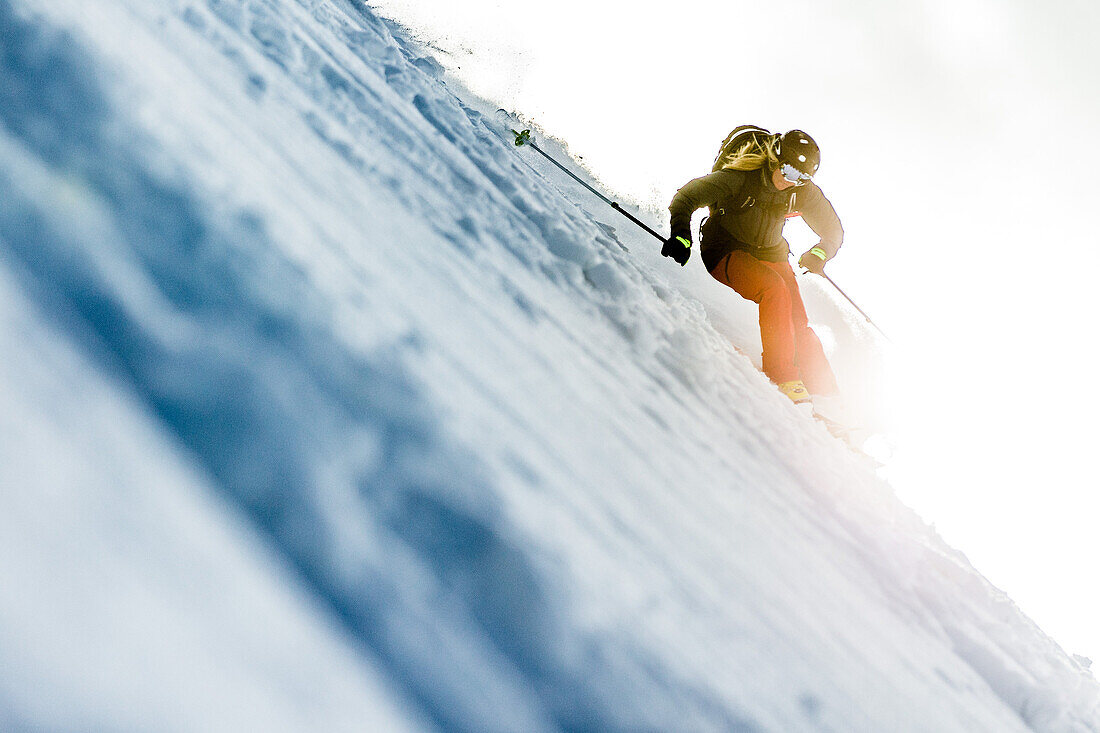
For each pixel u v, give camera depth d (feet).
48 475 1.77
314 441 2.53
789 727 3.25
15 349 2.00
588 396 5.47
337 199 4.87
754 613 4.15
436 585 2.46
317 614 2.10
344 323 2.98
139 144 3.04
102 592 1.65
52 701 1.44
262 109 5.39
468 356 4.00
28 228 2.44
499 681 2.34
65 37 3.18
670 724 2.65
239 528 2.14
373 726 1.88
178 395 2.39
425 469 2.71
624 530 3.64
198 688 1.64
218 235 2.92
